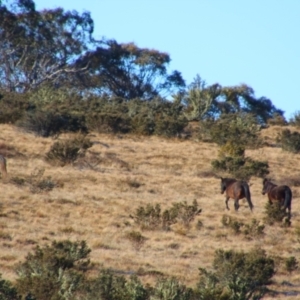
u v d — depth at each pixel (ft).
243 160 436.76
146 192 362.12
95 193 345.10
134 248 263.49
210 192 376.68
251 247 278.46
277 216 317.42
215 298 191.01
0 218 285.64
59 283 188.14
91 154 439.63
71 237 269.44
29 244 255.91
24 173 370.53
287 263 249.14
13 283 198.90
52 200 320.91
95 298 181.57
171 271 235.20
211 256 260.21
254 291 218.38
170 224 296.30
